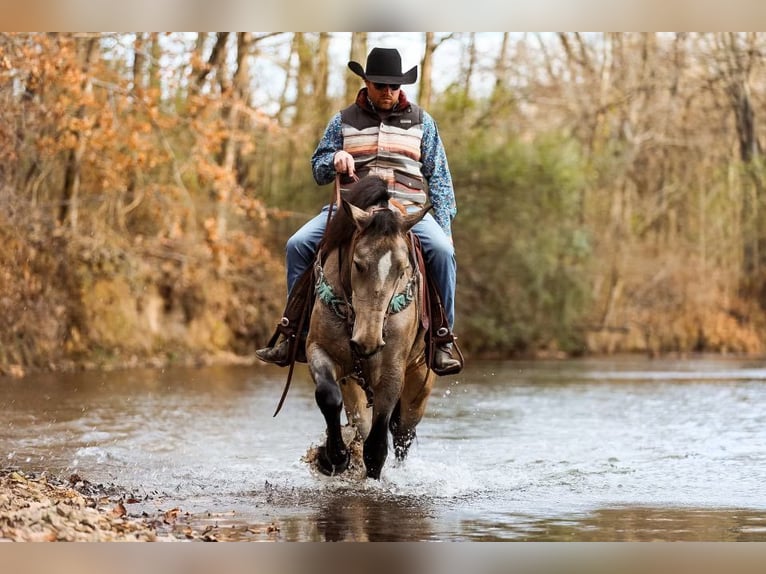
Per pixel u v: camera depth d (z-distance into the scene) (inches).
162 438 411.8
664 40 1514.5
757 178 1549.0
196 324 967.0
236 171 1058.7
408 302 278.2
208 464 345.1
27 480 284.0
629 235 1462.8
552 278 1216.2
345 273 273.3
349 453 282.0
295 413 513.0
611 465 344.5
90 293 859.4
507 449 386.3
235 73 1069.8
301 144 1117.7
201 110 946.7
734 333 1444.4
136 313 905.5
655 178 1582.2
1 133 713.6
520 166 1156.5
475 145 1168.8
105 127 836.6
